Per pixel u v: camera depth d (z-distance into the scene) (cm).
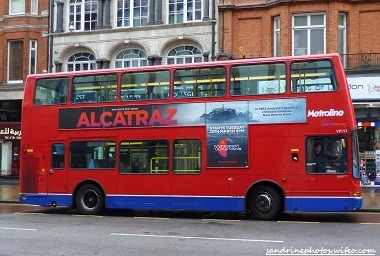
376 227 1306
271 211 1450
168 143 1543
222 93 1506
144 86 1593
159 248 991
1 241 1084
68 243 1055
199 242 1062
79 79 1677
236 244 1035
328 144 1408
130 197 1577
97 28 2892
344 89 1408
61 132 1678
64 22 2991
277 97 1454
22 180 1712
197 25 2681
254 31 2609
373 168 2370
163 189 1539
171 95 1555
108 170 1611
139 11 2856
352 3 2453
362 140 2388
